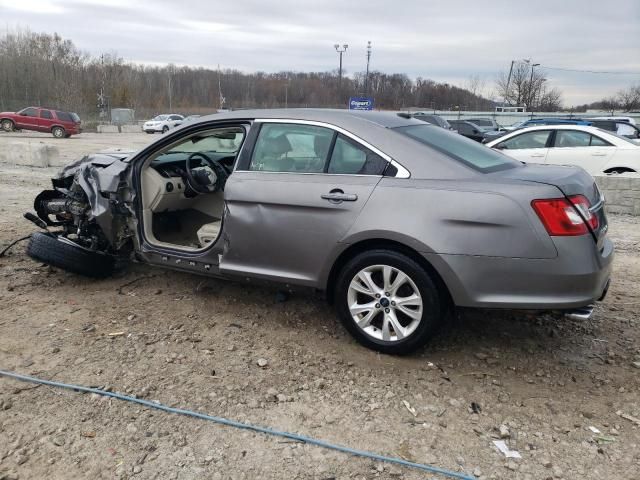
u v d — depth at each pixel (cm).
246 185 405
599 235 346
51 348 380
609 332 426
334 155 385
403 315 373
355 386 343
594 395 339
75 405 314
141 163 468
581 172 385
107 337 400
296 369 362
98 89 6581
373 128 380
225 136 563
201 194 538
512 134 1138
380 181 363
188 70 9625
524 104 6244
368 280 371
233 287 500
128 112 5422
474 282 336
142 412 310
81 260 484
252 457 277
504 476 267
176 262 454
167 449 280
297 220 383
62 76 6347
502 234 328
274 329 420
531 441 294
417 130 400
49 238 477
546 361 379
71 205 504
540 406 326
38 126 3228
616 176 930
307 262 386
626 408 325
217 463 271
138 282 513
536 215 324
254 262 408
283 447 285
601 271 338
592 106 7306
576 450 287
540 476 267
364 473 267
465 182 344
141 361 367
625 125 1741
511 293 333
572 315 337
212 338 403
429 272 352
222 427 300
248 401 324
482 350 393
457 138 421
